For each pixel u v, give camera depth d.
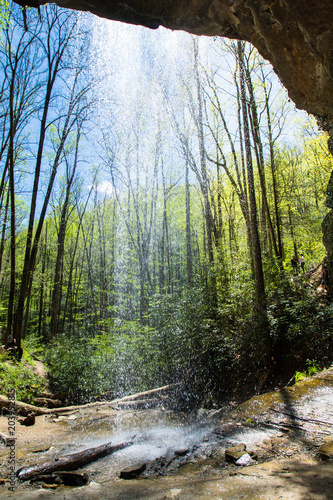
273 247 14.70
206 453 3.78
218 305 9.46
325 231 9.77
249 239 12.40
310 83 5.24
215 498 2.28
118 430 5.94
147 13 5.25
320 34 3.91
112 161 18.92
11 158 12.56
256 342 8.06
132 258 19.58
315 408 4.55
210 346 8.94
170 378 9.80
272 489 2.34
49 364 13.64
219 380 8.58
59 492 2.80
